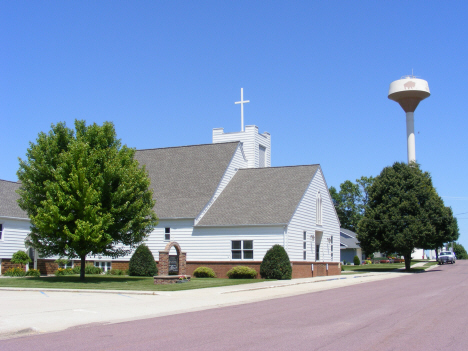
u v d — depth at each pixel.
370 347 9.53
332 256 41.94
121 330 11.79
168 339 10.50
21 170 26.78
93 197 24.94
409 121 69.25
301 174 38.19
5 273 32.53
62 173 25.81
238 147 42.09
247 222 33.50
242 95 47.59
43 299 18.45
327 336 10.76
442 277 37.34
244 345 9.77
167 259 27.03
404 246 49.12
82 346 9.80
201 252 34.44
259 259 32.84
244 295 21.12
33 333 11.55
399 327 12.01
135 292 21.00
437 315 14.30
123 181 26.28
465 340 10.30
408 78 68.62
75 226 25.86
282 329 11.76
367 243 52.06
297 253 34.28
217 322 13.03
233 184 39.19
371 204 53.25
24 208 27.11
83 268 27.09
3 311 14.88
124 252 28.61
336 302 18.28
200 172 39.84
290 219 32.94
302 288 25.62
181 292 21.50
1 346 9.88
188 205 36.25
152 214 28.89
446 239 52.41
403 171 52.16
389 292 23.05
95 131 27.06
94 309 15.66
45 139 26.92
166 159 42.84
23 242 35.72
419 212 50.19
